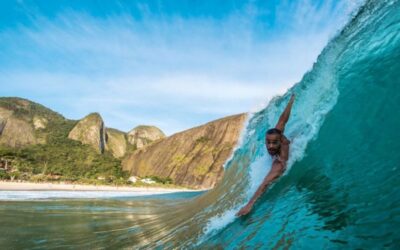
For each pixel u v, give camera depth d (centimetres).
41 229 722
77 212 1084
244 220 368
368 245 206
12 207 1212
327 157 372
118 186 6450
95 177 7706
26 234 661
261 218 343
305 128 463
